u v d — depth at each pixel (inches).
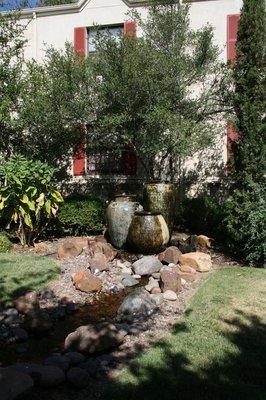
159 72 353.7
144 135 362.6
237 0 469.7
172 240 356.2
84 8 514.9
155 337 177.6
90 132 405.4
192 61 389.7
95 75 373.1
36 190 327.9
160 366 148.1
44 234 372.2
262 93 313.9
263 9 325.7
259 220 281.6
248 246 288.8
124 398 129.3
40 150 407.8
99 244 311.4
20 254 308.2
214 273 267.0
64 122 388.2
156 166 447.8
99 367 151.6
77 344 164.2
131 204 334.3
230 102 407.2
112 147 416.2
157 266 277.9
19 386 125.1
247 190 307.6
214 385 134.9
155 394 130.5
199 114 404.2
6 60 391.5
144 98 362.6
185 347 162.7
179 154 376.2
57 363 149.3
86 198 388.2
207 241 335.6
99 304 229.3
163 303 218.4
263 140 308.0
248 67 323.3
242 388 133.1
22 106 382.0
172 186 353.4
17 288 232.1
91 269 274.5
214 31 471.8
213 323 185.5
